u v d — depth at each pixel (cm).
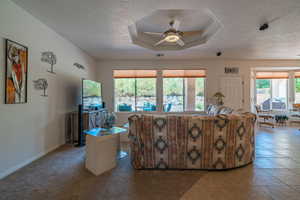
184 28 370
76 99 407
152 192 176
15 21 223
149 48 432
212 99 552
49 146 302
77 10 237
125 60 557
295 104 572
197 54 483
